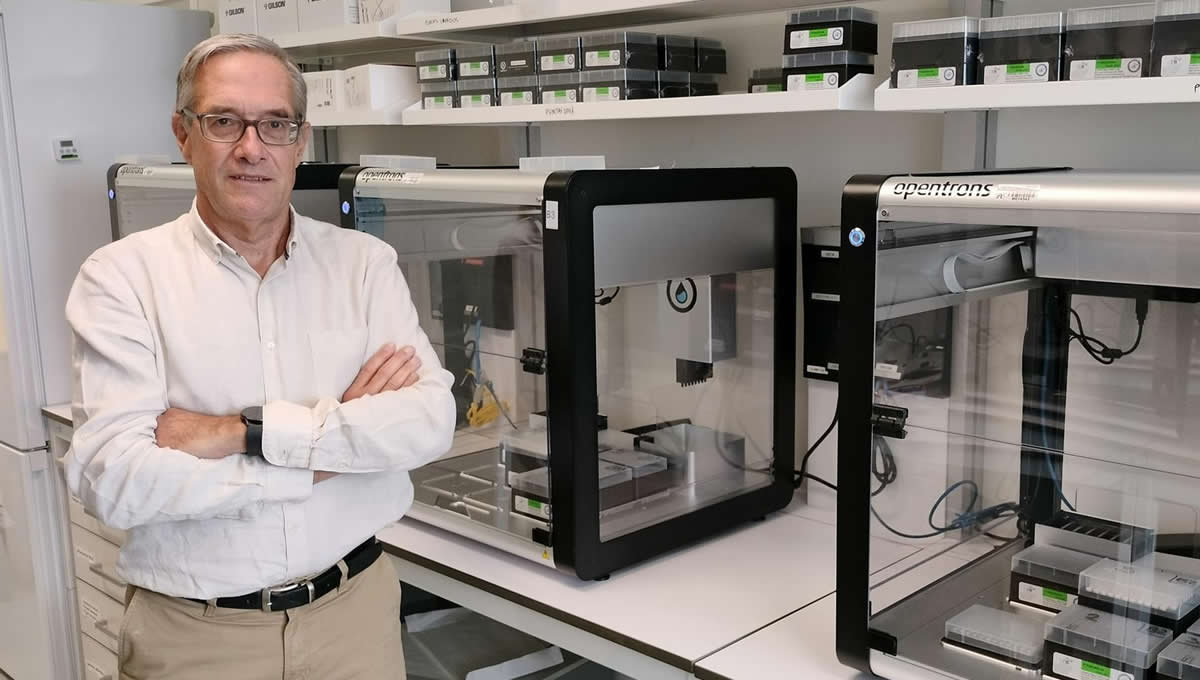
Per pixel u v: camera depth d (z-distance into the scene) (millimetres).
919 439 1405
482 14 2260
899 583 1407
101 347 1474
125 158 2912
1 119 2846
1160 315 1287
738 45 2270
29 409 2945
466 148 2947
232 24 2963
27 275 2918
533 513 1828
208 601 1527
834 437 2066
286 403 1506
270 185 1509
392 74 2557
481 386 1910
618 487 1812
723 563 1868
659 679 1561
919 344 1388
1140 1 1653
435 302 1999
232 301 1566
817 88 1757
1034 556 1426
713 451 1971
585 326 1698
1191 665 1224
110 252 1547
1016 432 1422
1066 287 1336
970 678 1349
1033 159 1848
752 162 2279
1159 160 1698
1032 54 1479
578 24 2395
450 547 1983
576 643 1686
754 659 1494
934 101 1558
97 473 1428
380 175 2045
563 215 1652
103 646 2924
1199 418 1284
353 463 1515
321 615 1591
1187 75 1320
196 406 1540
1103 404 1368
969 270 1382
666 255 1810
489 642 2209
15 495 3033
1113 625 1309
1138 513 1356
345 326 1649
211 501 1434
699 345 1909
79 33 2986
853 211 1356
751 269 1959
